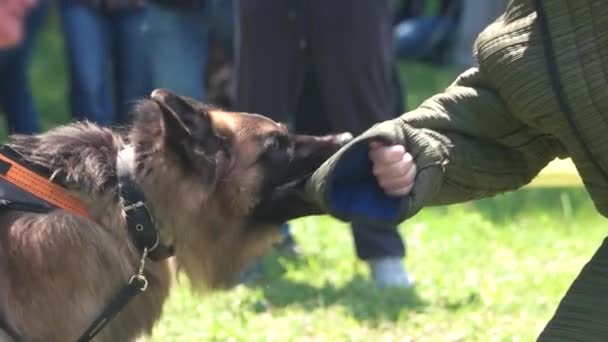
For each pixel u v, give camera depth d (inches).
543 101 186.5
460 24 774.5
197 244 228.4
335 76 343.0
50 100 750.5
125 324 224.1
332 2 339.0
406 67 830.5
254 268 373.7
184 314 330.6
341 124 348.2
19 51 465.7
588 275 195.3
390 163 184.9
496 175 200.8
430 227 454.6
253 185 230.8
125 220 216.1
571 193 510.6
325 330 318.3
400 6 853.8
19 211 210.8
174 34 437.4
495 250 418.9
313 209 232.2
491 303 339.9
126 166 217.8
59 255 208.2
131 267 217.8
